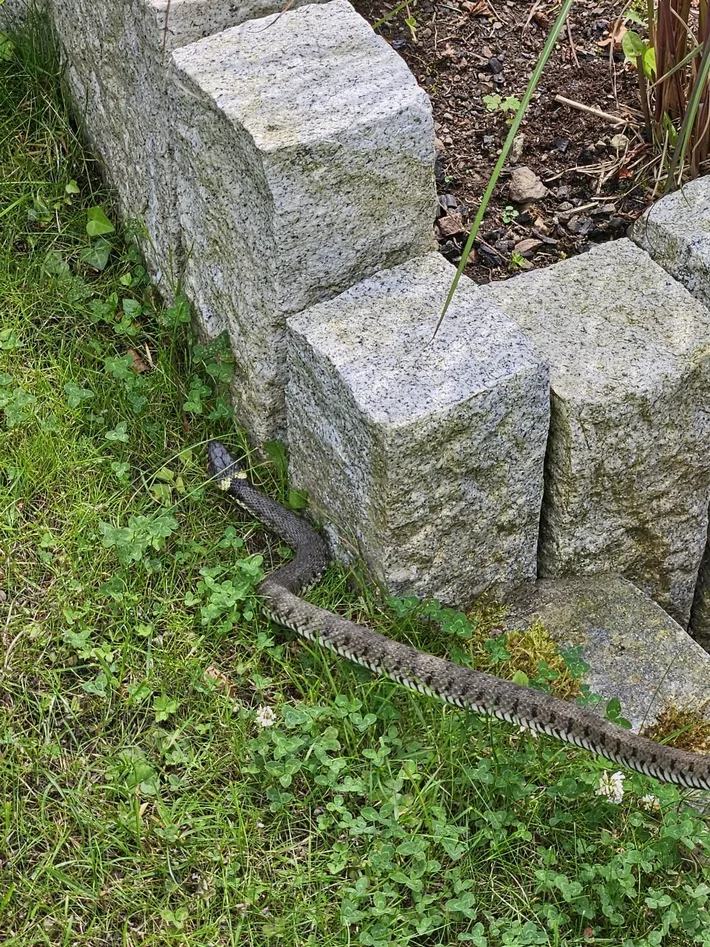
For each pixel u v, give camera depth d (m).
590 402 0.88
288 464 0.99
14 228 1.11
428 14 1.23
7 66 1.19
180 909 0.75
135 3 0.94
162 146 0.98
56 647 0.87
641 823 0.81
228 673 0.88
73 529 0.92
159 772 0.82
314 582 0.93
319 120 0.85
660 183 1.11
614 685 0.91
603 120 1.16
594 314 0.94
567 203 1.12
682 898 0.79
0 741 0.82
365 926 0.75
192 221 0.98
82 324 1.07
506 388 0.85
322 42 0.93
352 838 0.79
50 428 0.97
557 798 0.82
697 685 0.91
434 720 0.85
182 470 0.99
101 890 0.77
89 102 1.12
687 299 0.95
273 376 0.95
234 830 0.79
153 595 0.90
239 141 0.86
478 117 1.17
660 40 1.06
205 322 1.02
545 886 0.77
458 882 0.77
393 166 0.88
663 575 1.02
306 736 0.83
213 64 0.91
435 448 0.84
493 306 0.90
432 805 0.80
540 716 0.85
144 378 1.03
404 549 0.89
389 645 0.87
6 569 0.91
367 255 0.91
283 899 0.77
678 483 0.97
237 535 0.97
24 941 0.74
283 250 0.87
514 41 1.22
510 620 0.95
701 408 0.93
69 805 0.79
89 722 0.84
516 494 0.91
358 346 0.87
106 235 1.12
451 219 1.10
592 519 0.95
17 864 0.77
